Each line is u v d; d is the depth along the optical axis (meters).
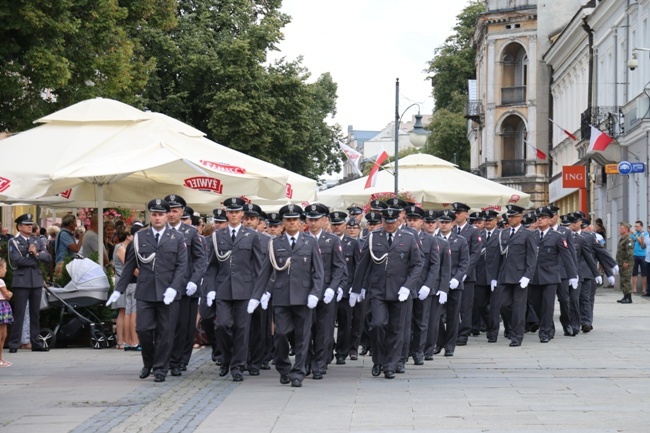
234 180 19.62
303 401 13.66
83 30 29.97
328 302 15.70
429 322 18.25
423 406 13.16
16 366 17.44
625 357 18.58
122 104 20.55
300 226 16.52
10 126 30.06
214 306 16.84
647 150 39.75
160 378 15.59
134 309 19.78
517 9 70.81
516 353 19.45
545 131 70.31
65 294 20.09
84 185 21.84
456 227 20.39
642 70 42.53
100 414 12.62
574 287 22.25
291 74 52.47
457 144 84.50
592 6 53.28
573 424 11.76
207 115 52.06
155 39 50.25
